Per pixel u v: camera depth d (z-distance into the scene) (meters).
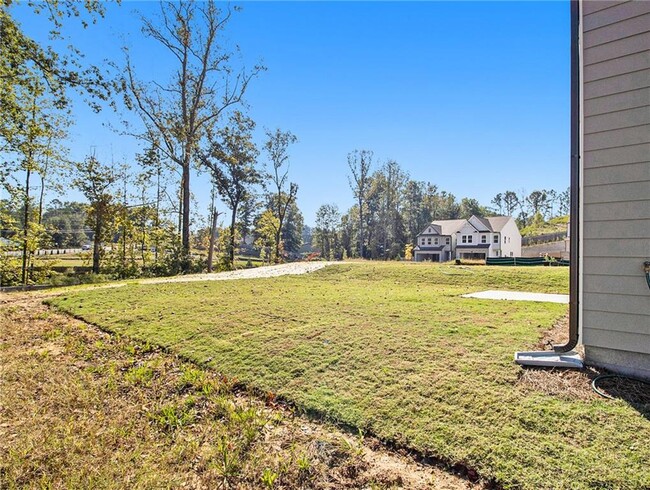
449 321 4.96
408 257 41.56
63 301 8.00
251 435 2.71
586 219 3.31
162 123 18.47
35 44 10.04
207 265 20.44
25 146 13.70
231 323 5.41
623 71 3.14
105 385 3.85
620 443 2.19
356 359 3.75
